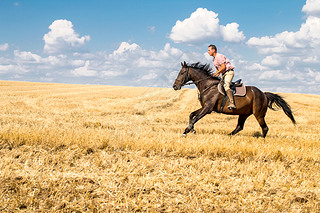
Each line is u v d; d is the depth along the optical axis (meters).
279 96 9.41
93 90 44.28
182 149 6.36
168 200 3.96
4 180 4.09
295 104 30.98
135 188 4.22
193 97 27.34
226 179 4.86
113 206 3.69
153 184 4.44
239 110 8.64
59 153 5.65
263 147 7.04
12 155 5.32
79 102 21.55
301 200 4.14
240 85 8.65
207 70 8.62
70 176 4.48
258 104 8.79
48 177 4.38
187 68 8.66
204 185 4.50
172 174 4.87
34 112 14.73
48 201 3.64
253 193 4.30
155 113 16.64
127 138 7.14
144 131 9.13
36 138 6.25
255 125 14.89
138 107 18.98
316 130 13.66
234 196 4.14
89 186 4.17
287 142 8.52
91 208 3.58
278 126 14.64
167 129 10.84
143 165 5.23
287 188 4.52
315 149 7.50
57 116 13.34
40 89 42.59
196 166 5.42
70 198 3.81
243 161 6.05
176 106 20.56
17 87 45.59
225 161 5.91
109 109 17.36
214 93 8.40
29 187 3.96
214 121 15.67
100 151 6.06
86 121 11.60
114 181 4.44
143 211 3.64
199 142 7.07
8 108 15.52
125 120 13.34
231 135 9.20
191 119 8.86
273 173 5.25
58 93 32.84
